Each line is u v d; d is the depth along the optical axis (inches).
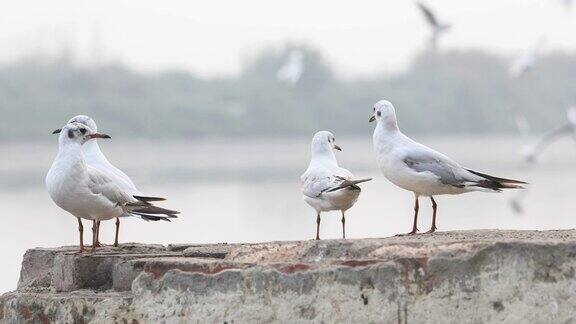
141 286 526.6
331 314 494.0
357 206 1859.0
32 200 2122.3
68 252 605.3
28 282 613.6
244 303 505.4
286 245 538.0
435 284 485.7
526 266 481.1
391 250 505.4
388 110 683.4
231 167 3248.0
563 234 558.9
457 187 666.2
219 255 560.7
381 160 682.8
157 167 3213.6
